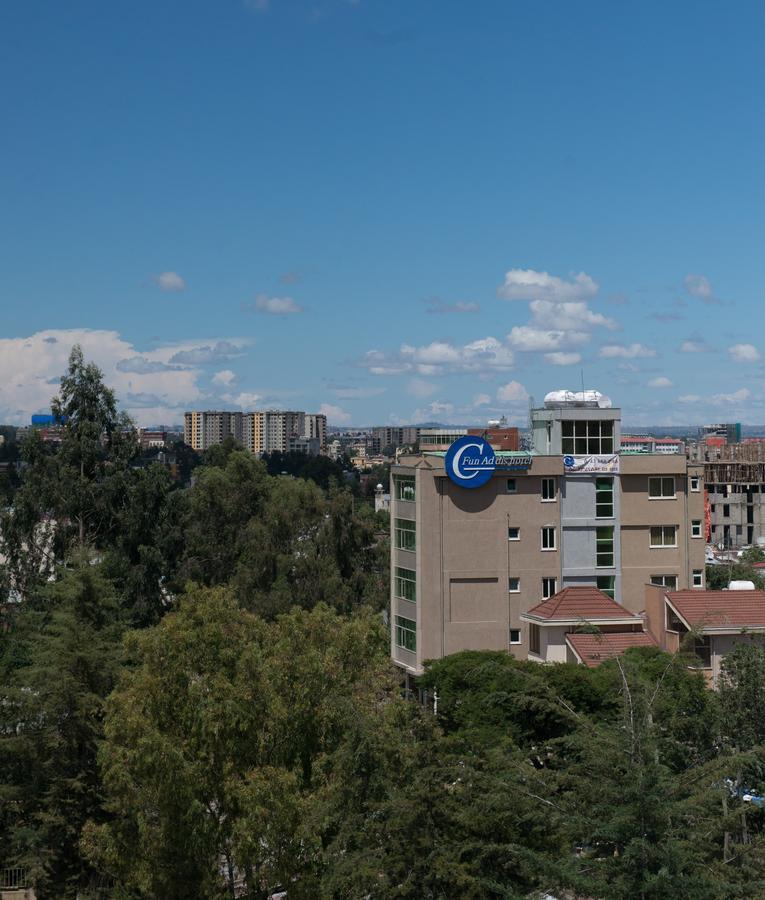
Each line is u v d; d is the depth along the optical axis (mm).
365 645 44625
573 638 64062
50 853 43719
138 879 38000
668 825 22000
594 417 75875
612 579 75125
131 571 85562
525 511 74062
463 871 25672
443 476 72875
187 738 38781
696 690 28219
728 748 27188
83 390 90188
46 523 86625
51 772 45062
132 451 91000
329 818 30859
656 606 66938
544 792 24594
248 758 38688
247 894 38594
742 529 183500
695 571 76375
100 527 88500
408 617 74062
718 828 22812
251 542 101000
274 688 39531
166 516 89875
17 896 45156
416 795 26781
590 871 22719
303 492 105125
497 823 26000
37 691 46500
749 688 35562
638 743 22875
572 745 25078
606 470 75250
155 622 86125
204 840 36781
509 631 73438
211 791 38031
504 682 51344
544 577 74125
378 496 198250
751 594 65125
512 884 25922
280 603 96438
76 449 88125
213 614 43438
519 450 85438
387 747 29031
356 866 26922
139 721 37312
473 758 27922
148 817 38438
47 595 54406
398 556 75875
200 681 40344
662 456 76000
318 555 102312
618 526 75312
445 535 73000
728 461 186625
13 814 45500
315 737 39062
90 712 45969
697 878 21188
